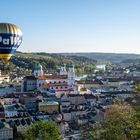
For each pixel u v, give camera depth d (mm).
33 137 150500
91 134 118000
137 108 113312
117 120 114625
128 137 103688
